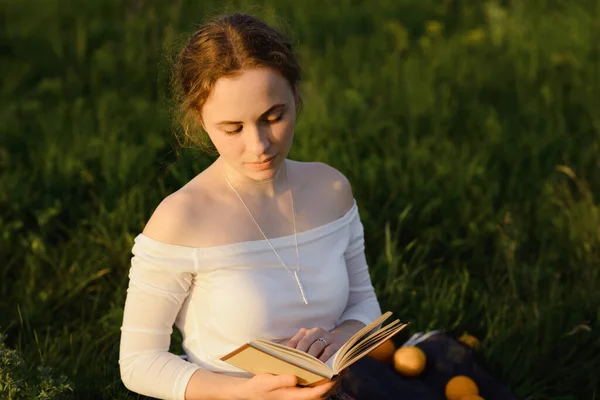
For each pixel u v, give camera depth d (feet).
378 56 22.81
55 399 9.70
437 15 25.61
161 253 8.48
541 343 12.79
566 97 20.29
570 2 24.91
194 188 8.72
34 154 17.93
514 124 19.11
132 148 17.47
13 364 9.57
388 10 25.90
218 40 7.79
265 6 25.11
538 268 13.89
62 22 25.40
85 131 18.90
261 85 7.75
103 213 15.47
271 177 8.29
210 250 8.54
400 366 11.50
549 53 22.18
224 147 8.07
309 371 7.54
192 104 8.10
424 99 19.92
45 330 13.15
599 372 12.31
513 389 12.14
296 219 8.98
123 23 25.11
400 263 14.40
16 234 15.43
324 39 24.13
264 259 8.69
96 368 11.89
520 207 16.06
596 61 21.74
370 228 15.15
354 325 9.35
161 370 8.54
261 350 7.58
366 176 16.52
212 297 8.61
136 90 21.21
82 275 14.26
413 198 16.14
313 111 18.92
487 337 12.66
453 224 15.60
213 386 8.36
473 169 16.93
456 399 11.21
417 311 13.28
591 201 15.37
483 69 21.62
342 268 9.21
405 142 18.42
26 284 14.10
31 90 21.52
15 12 26.13
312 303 8.85
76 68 22.62
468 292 13.97
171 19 22.72
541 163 17.57
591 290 13.55
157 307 8.61
